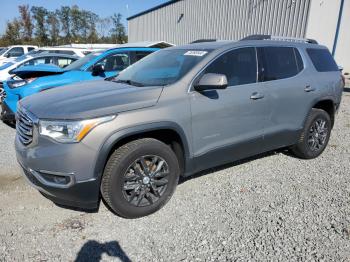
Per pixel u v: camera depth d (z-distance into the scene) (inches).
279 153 204.4
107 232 118.4
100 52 294.0
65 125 110.4
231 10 683.4
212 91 139.2
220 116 141.8
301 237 116.0
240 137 152.5
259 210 134.0
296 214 131.2
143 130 119.5
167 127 125.3
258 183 159.8
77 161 110.3
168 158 129.4
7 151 198.8
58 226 121.5
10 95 230.8
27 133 121.5
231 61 150.4
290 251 108.5
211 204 138.6
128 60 295.3
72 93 136.0
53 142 111.8
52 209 133.1
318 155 199.2
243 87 150.3
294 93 171.9
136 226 122.3
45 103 125.6
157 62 162.2
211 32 748.0
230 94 144.7
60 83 237.9
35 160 114.7
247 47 158.6
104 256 105.7
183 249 109.4
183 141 131.8
